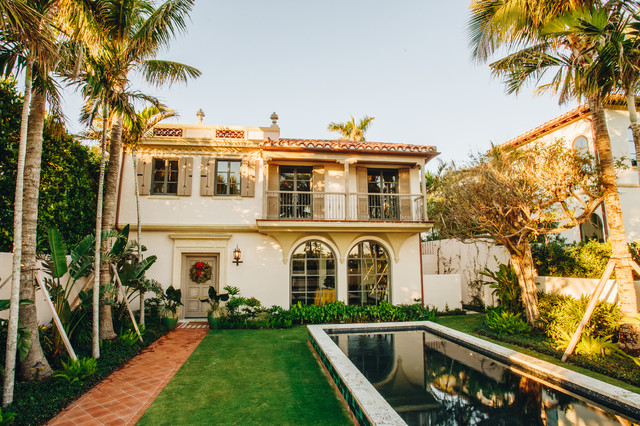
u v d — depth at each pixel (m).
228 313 10.35
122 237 8.38
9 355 4.55
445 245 16.41
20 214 4.83
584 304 7.77
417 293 12.27
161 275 11.23
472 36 8.48
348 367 5.33
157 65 8.90
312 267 11.95
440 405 4.64
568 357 6.67
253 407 4.80
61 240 6.50
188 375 6.11
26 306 5.24
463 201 9.12
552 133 13.29
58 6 5.99
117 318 8.98
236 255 11.35
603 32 6.15
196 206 11.59
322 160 11.92
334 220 11.13
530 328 8.57
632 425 4.00
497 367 6.19
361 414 4.08
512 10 7.07
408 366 6.32
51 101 6.44
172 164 11.95
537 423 4.09
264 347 7.99
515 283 9.70
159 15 7.52
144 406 4.82
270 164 12.15
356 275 12.14
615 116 12.05
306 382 5.78
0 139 7.27
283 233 11.62
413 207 12.73
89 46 6.65
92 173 11.12
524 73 8.27
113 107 7.53
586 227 12.20
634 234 11.48
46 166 8.63
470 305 14.14
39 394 4.74
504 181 8.19
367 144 12.36
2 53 5.47
